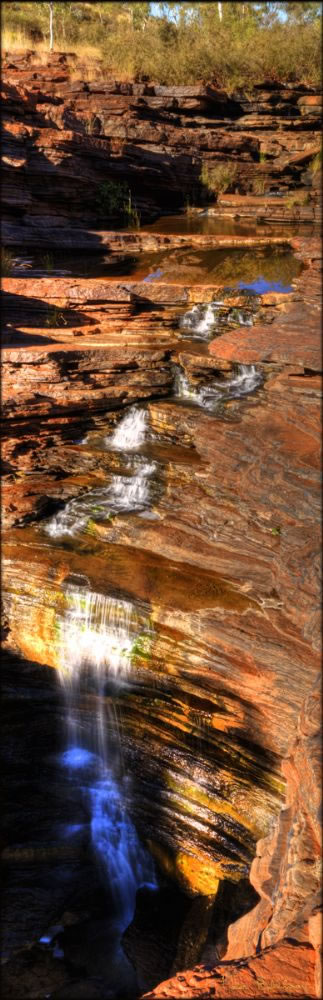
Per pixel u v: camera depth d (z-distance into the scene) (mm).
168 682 8508
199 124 19469
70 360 11320
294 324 8891
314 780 5602
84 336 12086
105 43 22375
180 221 17406
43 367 11086
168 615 8406
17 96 15695
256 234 15922
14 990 7746
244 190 18750
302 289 9469
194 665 8250
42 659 9625
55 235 15320
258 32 21922
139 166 17328
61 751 9898
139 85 18844
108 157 16750
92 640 9055
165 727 8664
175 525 9438
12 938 8320
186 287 12656
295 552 7324
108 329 12305
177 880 8711
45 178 15625
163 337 12227
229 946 6613
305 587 7059
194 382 11297
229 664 7949
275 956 5164
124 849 9195
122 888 9039
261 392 10547
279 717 7547
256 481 8062
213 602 8367
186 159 18125
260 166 18719
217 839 8273
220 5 23188
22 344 11758
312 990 4883
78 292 12406
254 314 11922
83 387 11297
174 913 8477
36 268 14086
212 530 8992
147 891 8836
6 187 15023
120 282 12812
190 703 8359
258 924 6137
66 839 9336
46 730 9906
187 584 8719
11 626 9789
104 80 20109
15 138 15008
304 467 7613
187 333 12398
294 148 19500
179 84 20453
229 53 20625
